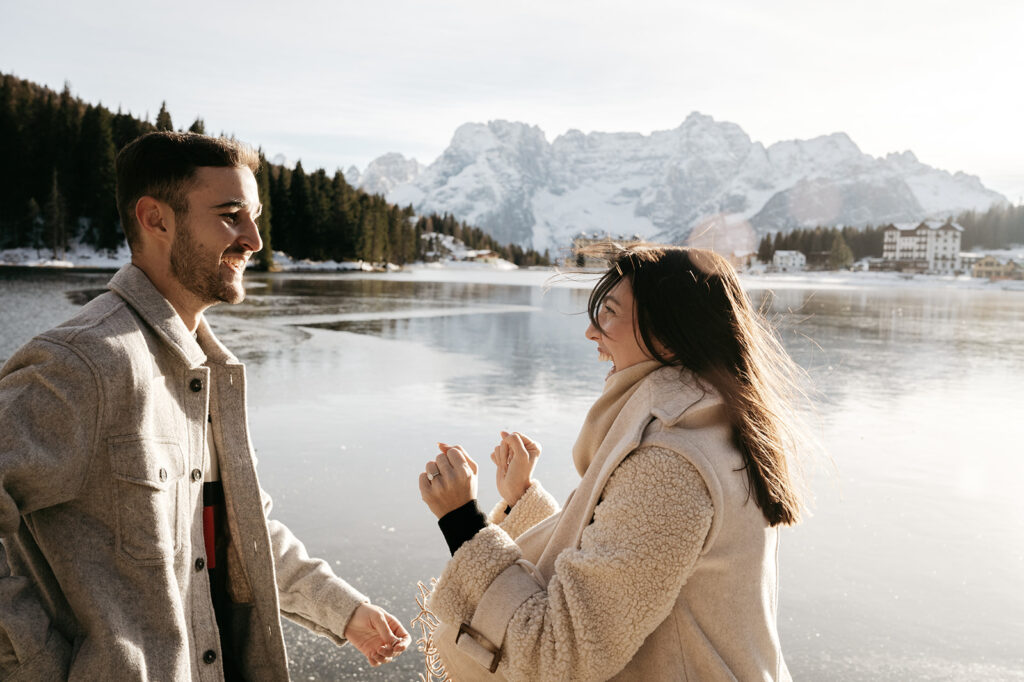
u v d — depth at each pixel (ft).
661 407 3.85
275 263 251.60
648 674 3.75
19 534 4.01
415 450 18.86
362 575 11.25
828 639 9.93
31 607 3.86
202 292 4.50
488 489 15.88
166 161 4.33
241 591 4.81
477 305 87.04
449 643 4.20
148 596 4.01
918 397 30.48
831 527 14.25
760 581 3.82
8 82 238.68
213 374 4.75
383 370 33.27
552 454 19.30
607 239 4.41
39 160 232.73
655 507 3.56
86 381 3.83
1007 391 32.48
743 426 3.89
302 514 13.79
